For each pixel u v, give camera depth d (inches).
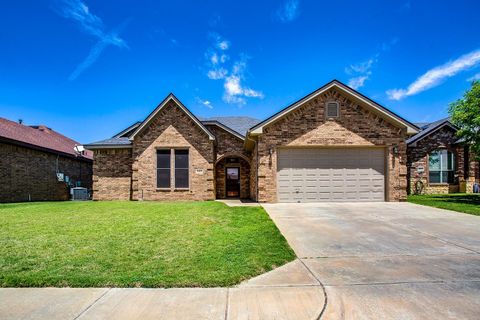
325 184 535.2
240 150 677.9
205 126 670.5
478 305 130.0
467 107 543.5
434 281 157.8
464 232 280.1
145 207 470.3
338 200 534.0
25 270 169.9
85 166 933.2
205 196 622.5
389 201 531.2
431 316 120.6
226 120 823.7
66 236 255.4
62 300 134.6
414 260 195.2
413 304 131.1
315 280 159.9
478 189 730.8
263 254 202.4
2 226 302.4
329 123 533.3
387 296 139.4
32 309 126.4
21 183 671.1
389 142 536.7
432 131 746.8
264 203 523.2
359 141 532.7
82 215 379.9
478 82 532.1
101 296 138.7
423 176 743.7
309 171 536.1
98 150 655.8
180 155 629.9
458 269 176.7
